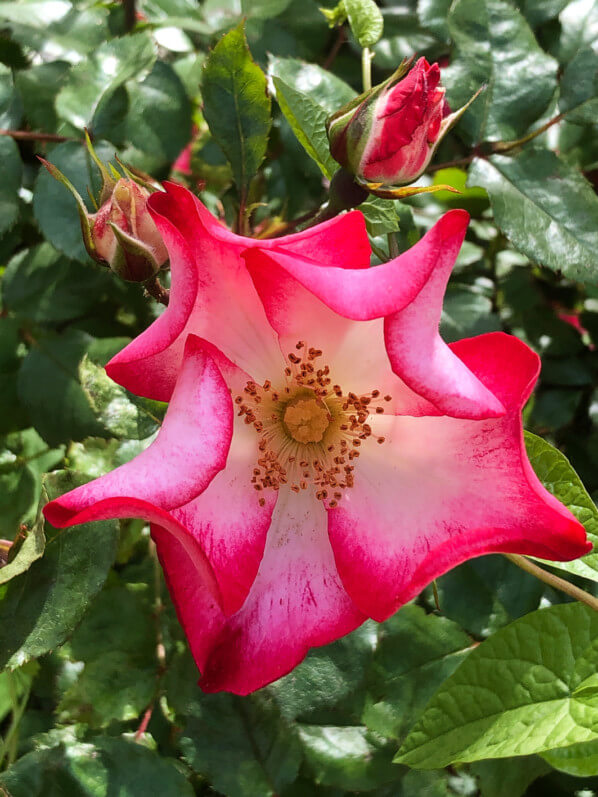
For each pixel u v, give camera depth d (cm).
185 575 11
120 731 13
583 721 11
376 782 13
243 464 12
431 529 11
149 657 13
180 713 13
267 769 13
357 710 13
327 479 12
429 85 12
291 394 12
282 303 11
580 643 11
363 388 12
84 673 13
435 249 10
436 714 11
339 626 11
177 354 11
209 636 11
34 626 12
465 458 11
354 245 11
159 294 12
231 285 11
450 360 10
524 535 10
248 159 14
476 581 13
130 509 9
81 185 14
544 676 11
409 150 12
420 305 10
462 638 13
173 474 10
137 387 11
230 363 11
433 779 13
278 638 11
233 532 11
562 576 14
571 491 12
